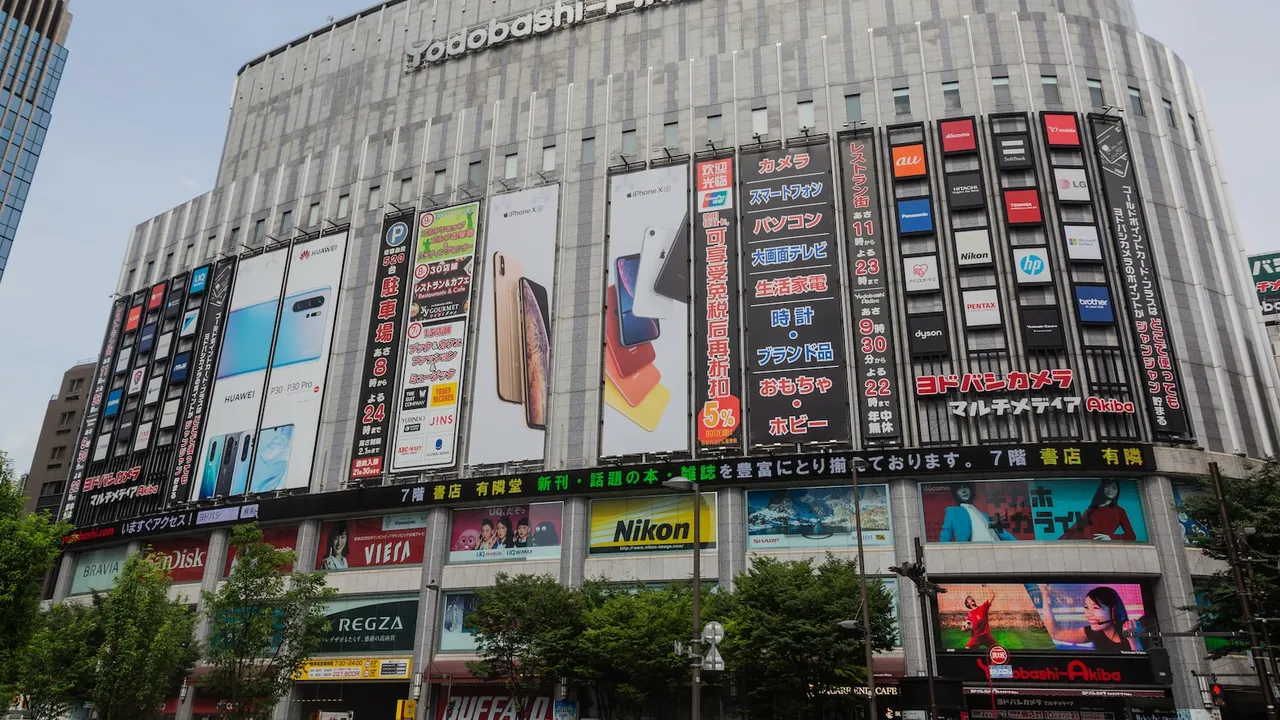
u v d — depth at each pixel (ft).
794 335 169.17
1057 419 153.58
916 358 161.99
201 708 183.62
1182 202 173.37
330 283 212.43
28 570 114.21
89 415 239.71
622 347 179.32
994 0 192.54
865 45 189.78
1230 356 164.04
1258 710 142.31
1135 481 150.51
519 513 174.29
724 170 186.60
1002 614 145.89
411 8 251.80
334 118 247.29
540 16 228.22
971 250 167.32
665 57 212.02
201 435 212.02
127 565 137.59
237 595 124.77
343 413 198.08
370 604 177.99
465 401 188.34
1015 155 173.17
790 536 156.76
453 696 167.12
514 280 193.77
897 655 142.92
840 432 160.25
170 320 234.79
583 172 199.41
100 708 124.98
